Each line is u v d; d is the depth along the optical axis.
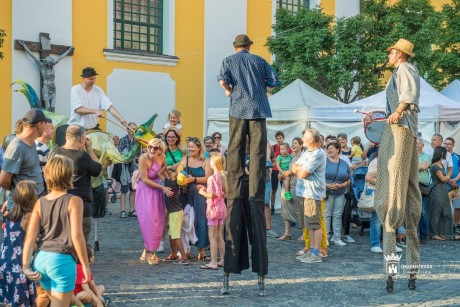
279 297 7.63
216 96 22.34
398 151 7.67
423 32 20.59
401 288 8.12
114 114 10.23
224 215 9.33
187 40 21.84
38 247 5.39
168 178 9.54
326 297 7.64
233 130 7.67
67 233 5.36
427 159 11.98
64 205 5.37
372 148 11.59
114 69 20.34
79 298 6.32
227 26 22.55
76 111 9.88
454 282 8.46
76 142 7.61
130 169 15.28
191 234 9.82
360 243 11.80
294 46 20.39
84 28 19.77
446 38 22.52
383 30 21.05
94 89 10.16
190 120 21.94
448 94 17.28
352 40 20.31
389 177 7.75
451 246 11.55
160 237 9.63
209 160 9.65
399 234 11.62
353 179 12.10
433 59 21.70
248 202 7.82
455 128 14.76
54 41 19.14
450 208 12.35
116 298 7.50
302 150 12.27
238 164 7.71
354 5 25.39
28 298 6.20
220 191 9.25
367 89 20.81
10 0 18.41
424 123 14.65
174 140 10.30
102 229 13.15
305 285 8.30
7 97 18.41
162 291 7.88
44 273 5.33
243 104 7.56
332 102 17.09
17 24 18.50
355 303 7.34
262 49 23.47
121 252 10.59
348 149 13.62
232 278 8.65
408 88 7.53
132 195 15.19
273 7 23.69
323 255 10.29
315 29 20.66
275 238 12.37
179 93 21.69
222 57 22.47
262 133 7.62
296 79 18.62
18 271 6.15
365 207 10.74
